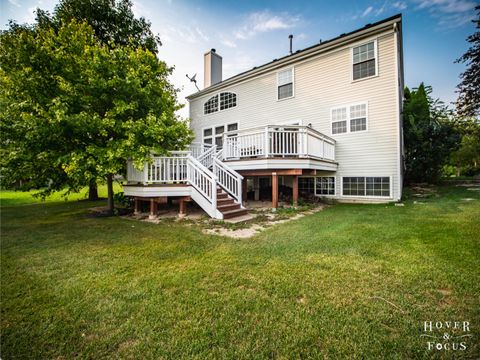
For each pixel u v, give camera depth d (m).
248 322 2.01
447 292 2.38
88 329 1.97
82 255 3.79
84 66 6.64
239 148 9.06
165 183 7.34
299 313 2.11
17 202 12.75
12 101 6.57
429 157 13.11
